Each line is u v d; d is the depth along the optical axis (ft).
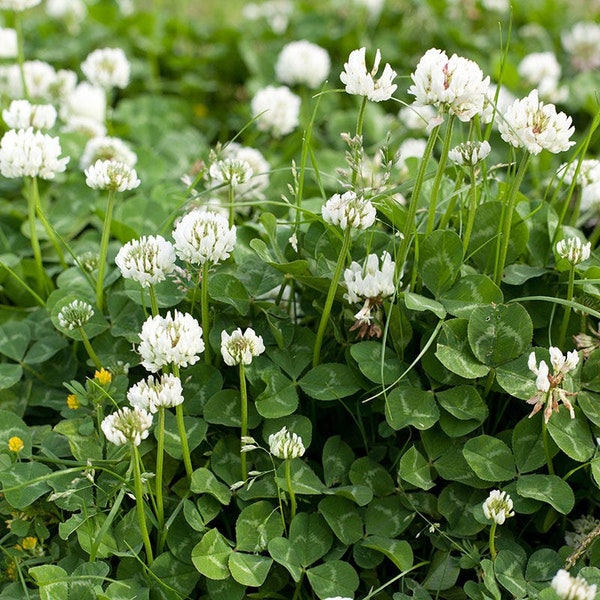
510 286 2.07
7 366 2.14
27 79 2.75
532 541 2.02
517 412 2.04
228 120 3.31
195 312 2.10
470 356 1.96
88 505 1.95
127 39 3.58
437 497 2.01
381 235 2.08
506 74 3.10
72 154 2.61
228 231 1.92
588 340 2.02
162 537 1.93
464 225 2.11
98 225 2.51
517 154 2.75
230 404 2.01
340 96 3.30
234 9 4.46
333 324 2.03
